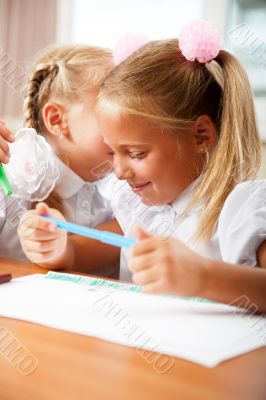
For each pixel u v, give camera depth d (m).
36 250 0.87
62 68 1.13
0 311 0.55
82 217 1.19
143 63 0.85
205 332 0.51
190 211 0.90
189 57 0.85
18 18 2.32
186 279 0.55
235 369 0.42
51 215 0.87
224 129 0.86
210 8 2.07
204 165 0.88
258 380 0.40
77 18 2.36
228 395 0.37
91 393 0.36
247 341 0.49
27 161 0.92
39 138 0.94
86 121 1.10
